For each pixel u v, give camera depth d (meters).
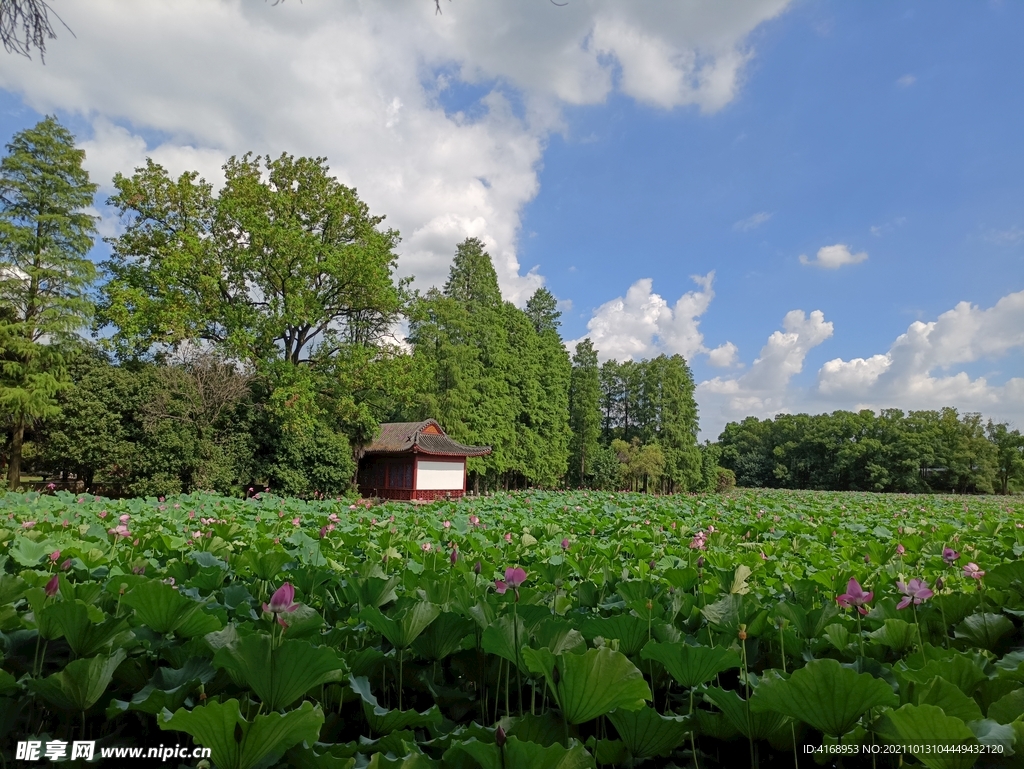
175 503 12.20
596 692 1.80
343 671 2.09
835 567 5.33
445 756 1.70
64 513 9.14
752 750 1.96
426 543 6.32
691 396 60.22
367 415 26.78
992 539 7.55
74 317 24.39
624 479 52.72
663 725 1.89
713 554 5.55
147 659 2.41
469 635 2.43
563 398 48.41
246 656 1.89
